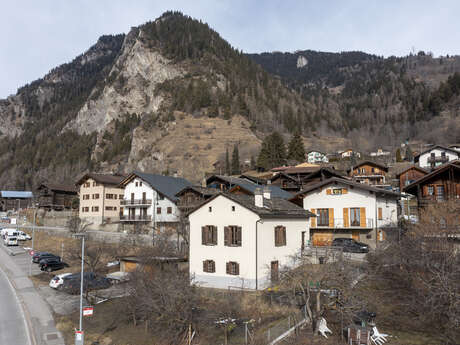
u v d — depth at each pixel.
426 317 21.61
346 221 41.88
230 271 31.89
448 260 22.23
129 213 69.75
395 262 27.84
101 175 84.44
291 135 194.00
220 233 32.88
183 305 23.67
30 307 33.94
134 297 27.17
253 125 192.12
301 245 37.66
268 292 28.78
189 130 179.12
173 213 64.25
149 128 186.50
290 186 70.81
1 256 57.97
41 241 68.44
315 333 20.75
